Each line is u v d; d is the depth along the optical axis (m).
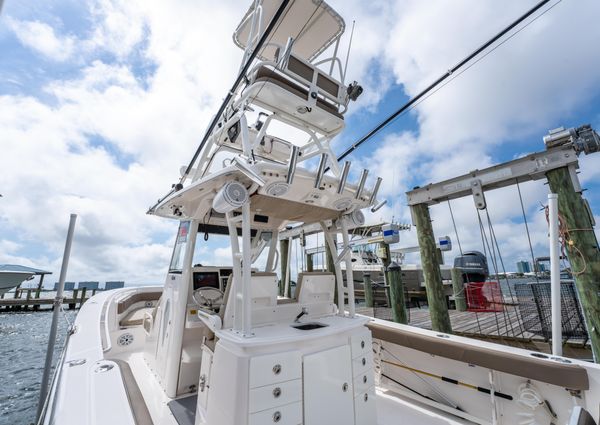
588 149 2.58
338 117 2.45
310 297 2.12
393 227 6.32
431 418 2.11
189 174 3.03
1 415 6.14
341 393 1.64
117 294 4.25
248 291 1.53
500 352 1.94
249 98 2.18
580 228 2.54
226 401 1.33
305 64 2.23
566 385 1.65
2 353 10.59
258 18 2.62
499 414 1.93
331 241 2.40
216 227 2.76
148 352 3.12
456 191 3.40
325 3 2.54
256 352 1.39
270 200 1.85
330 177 1.80
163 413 2.06
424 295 9.27
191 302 2.57
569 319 3.64
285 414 1.36
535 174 2.88
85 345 2.24
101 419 1.29
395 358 2.57
